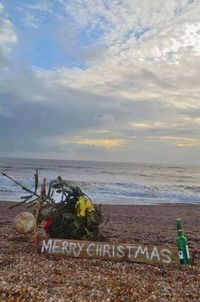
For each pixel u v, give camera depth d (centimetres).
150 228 292
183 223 344
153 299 109
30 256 159
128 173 2094
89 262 153
